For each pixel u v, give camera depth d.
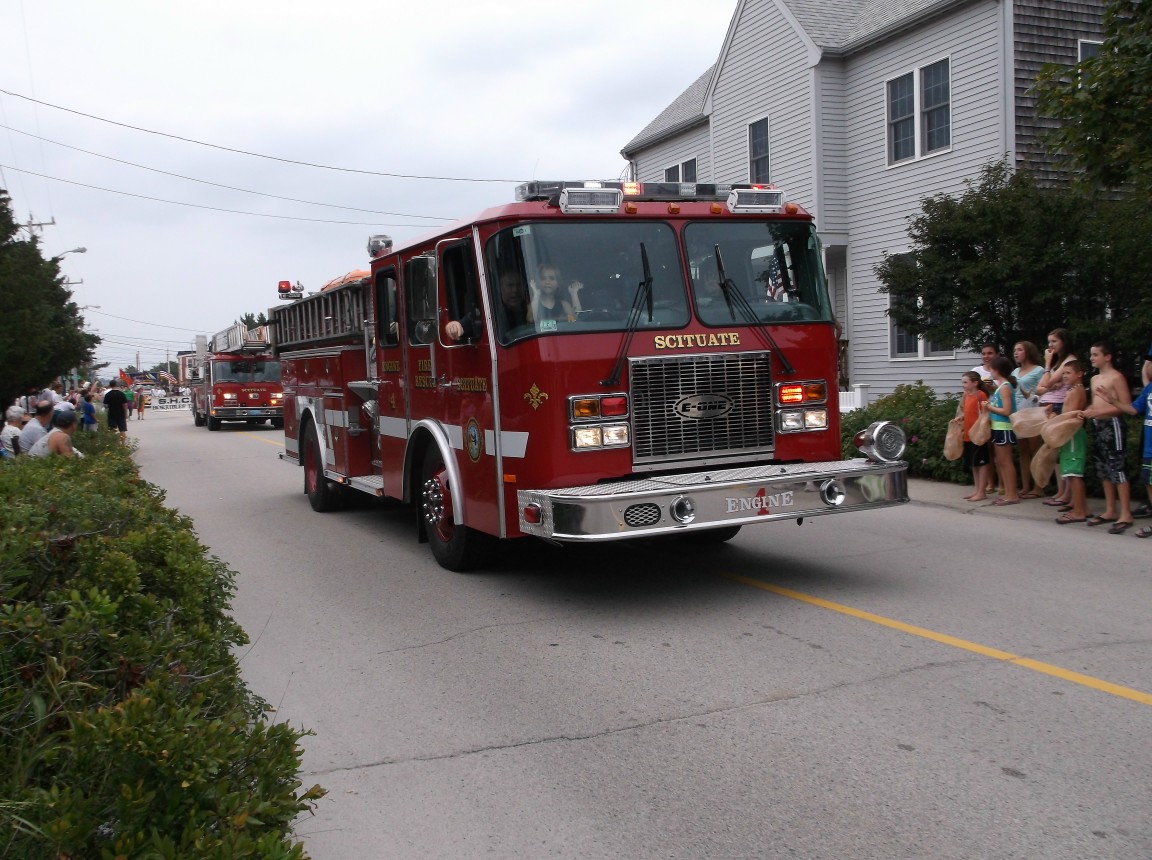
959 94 17.75
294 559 9.80
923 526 10.31
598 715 5.18
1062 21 17.22
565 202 7.17
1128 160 9.63
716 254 7.57
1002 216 12.83
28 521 4.44
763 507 6.84
